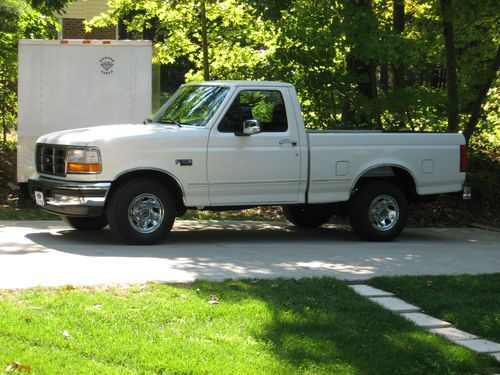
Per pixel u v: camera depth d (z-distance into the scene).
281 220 13.10
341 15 13.16
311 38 13.32
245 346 5.43
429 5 15.56
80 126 12.31
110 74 12.34
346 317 6.32
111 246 9.30
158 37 18.42
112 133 9.34
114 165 9.16
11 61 15.98
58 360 4.87
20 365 4.67
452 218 14.10
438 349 5.69
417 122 14.80
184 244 9.76
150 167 9.32
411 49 13.36
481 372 5.43
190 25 16.44
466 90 15.70
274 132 10.00
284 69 13.95
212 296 6.58
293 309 6.38
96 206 9.10
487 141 17.70
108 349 5.12
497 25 15.63
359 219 10.63
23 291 6.41
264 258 8.86
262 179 9.94
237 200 9.91
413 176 10.80
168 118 10.33
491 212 14.52
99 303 6.14
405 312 6.81
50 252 8.70
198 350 5.25
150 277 7.23
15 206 12.87
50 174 9.62
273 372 4.96
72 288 6.58
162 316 5.90
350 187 10.45
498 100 17.33
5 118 17.22
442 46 16.25
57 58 12.19
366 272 8.19
